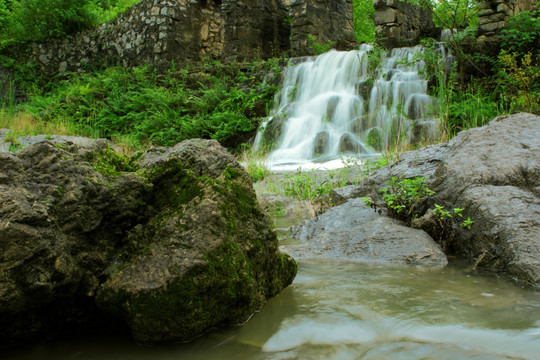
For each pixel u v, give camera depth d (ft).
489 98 31.19
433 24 50.29
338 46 52.47
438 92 33.53
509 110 28.68
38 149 6.92
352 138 34.68
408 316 7.22
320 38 52.31
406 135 30.14
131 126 44.52
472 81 34.19
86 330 7.02
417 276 9.46
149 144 40.50
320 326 6.95
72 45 66.54
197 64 55.88
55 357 6.14
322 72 42.29
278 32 59.06
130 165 8.31
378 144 31.96
